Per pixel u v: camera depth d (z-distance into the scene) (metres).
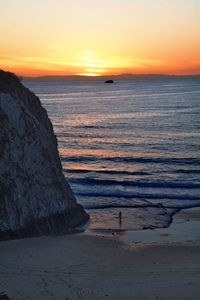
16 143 26.88
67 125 80.38
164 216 31.19
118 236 26.62
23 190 26.28
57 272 19.62
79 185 39.66
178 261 21.53
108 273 19.64
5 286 17.61
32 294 16.94
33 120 28.81
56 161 29.73
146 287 17.62
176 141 61.34
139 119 85.62
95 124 80.75
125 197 36.03
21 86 30.12
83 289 17.52
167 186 39.47
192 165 47.72
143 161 49.88
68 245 24.14
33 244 23.92
